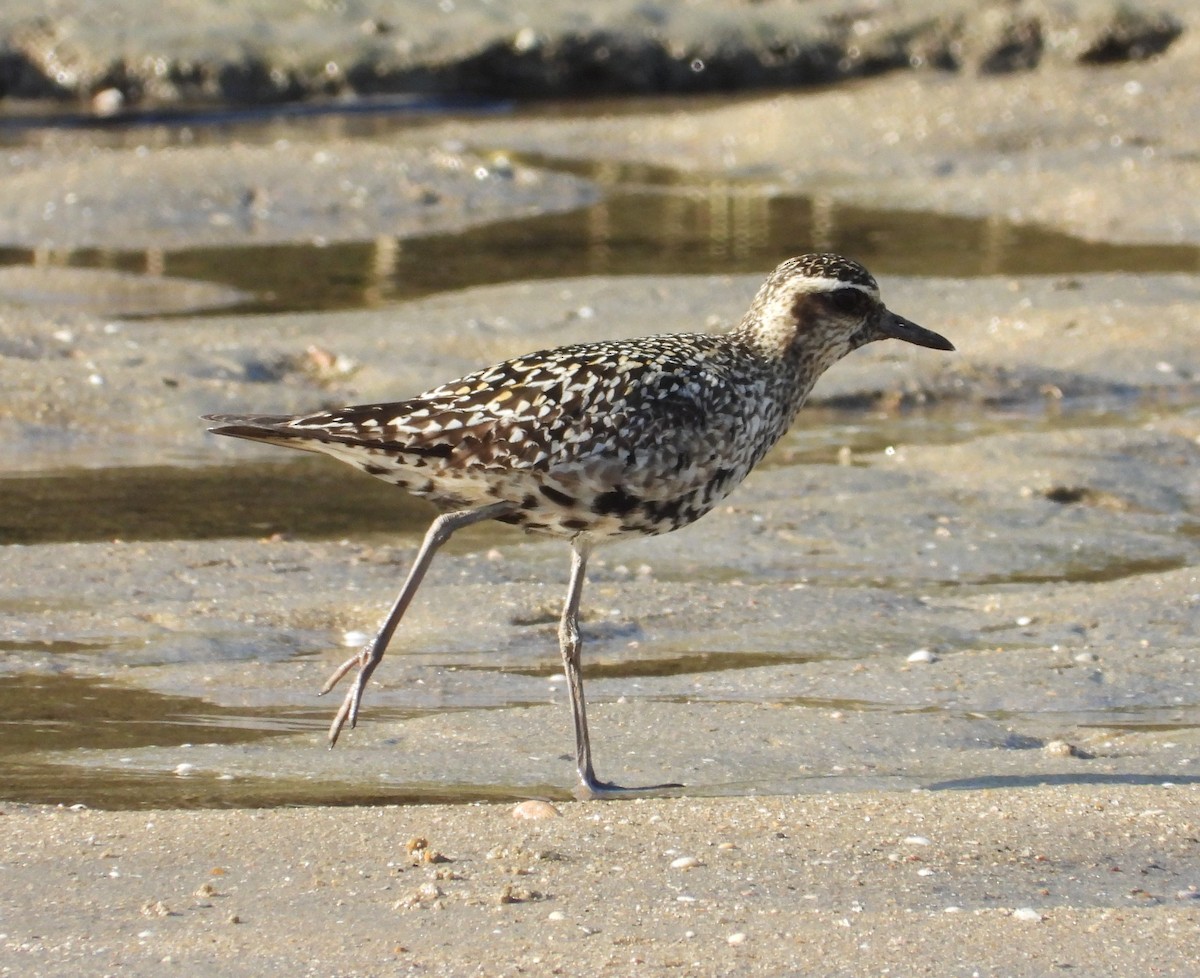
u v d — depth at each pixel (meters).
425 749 12.04
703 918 9.05
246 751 11.95
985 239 32.16
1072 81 45.06
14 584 15.11
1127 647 14.20
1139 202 34.22
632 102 48.03
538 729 12.40
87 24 45.97
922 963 8.55
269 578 15.52
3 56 44.88
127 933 8.90
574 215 34.62
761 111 42.94
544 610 14.75
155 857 9.88
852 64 50.03
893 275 28.70
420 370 22.34
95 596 14.95
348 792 11.26
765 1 51.78
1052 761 11.83
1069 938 8.82
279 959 8.60
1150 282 27.73
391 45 47.34
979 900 9.32
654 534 11.98
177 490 18.39
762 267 29.56
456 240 31.97
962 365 22.97
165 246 30.97
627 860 9.84
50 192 32.91
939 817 10.47
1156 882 9.59
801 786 11.42
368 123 44.56
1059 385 22.67
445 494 11.56
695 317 25.41
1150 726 12.64
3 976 8.42
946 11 50.41
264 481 18.80
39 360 22.05
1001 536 17.22
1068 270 29.27
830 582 16.02
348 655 13.88
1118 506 18.27
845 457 19.73
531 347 23.42
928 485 18.66
